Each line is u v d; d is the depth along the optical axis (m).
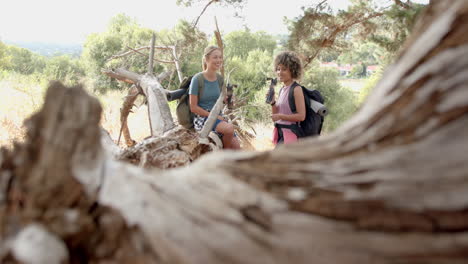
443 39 0.74
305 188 0.85
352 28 6.04
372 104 0.86
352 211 0.78
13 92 10.47
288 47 6.23
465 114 0.69
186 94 3.85
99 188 0.98
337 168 0.83
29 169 0.97
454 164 0.69
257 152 1.00
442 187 0.70
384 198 0.75
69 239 0.96
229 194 0.92
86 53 29.61
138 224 0.92
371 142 0.81
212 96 3.73
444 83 0.71
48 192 0.95
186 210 0.92
